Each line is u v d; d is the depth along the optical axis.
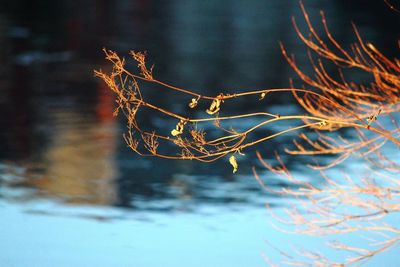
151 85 41.25
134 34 57.25
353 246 19.19
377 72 12.62
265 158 28.78
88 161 27.53
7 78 41.47
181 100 38.25
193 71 45.31
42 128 31.94
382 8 76.75
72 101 36.62
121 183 25.16
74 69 43.97
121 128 32.25
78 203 23.05
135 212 22.50
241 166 27.45
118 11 69.69
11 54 47.75
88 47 51.12
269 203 23.23
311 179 25.52
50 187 24.50
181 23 64.12
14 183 24.78
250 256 19.38
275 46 54.34
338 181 24.83
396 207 11.65
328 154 28.70
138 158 28.06
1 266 18.42
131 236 20.62
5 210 22.17
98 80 41.16
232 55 50.66
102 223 21.42
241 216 22.11
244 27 63.38
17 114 34.22
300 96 39.59
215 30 61.19
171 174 26.34
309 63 48.38
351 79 43.66
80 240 20.12
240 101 38.75
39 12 65.94
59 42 52.34
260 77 44.25
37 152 28.42
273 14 71.94
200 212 22.61
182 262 18.95
